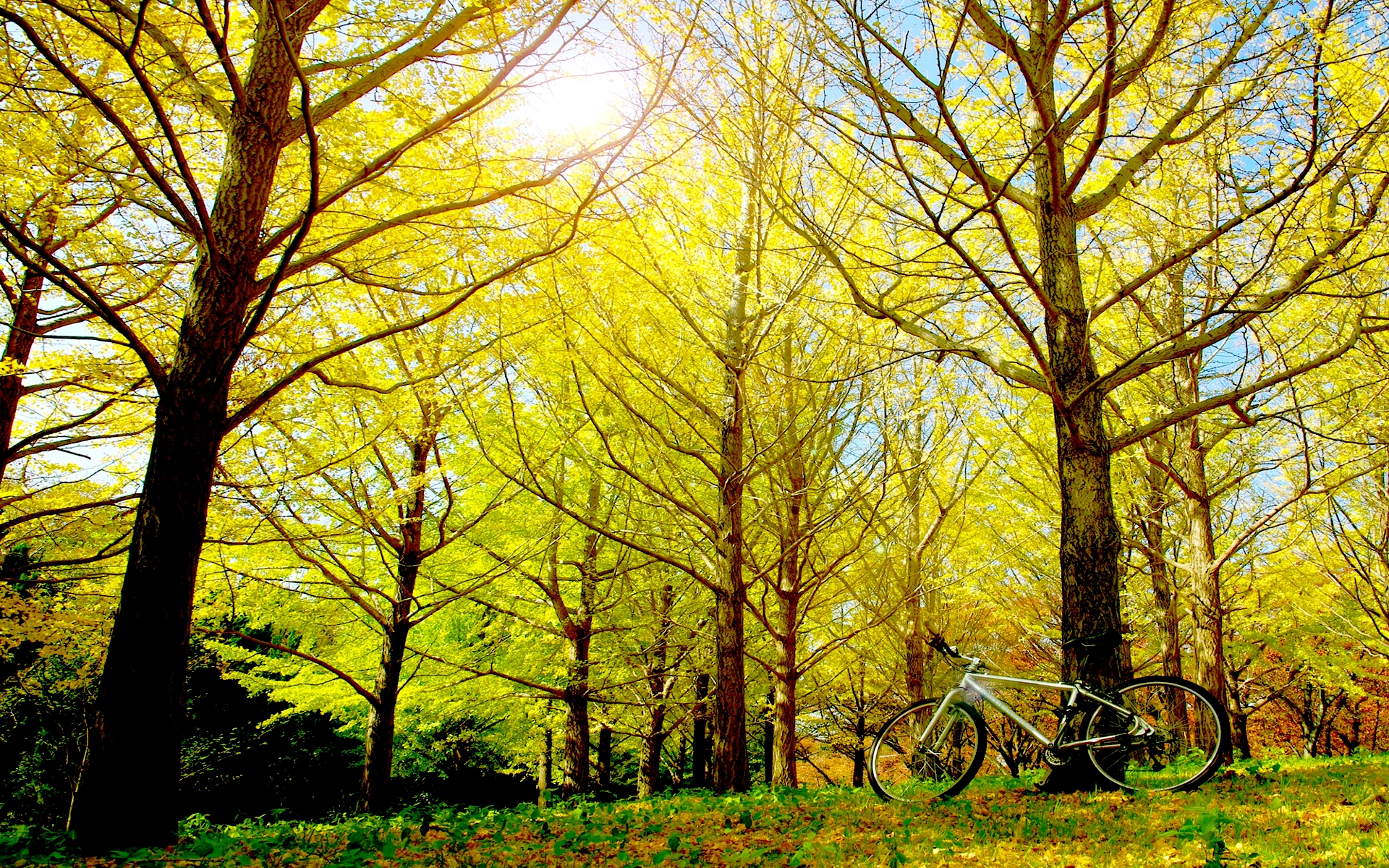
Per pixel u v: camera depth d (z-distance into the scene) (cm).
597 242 726
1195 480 992
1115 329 920
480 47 541
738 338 851
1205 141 618
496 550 1065
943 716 566
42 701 1389
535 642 1229
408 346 816
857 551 1066
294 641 1481
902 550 1082
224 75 626
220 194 522
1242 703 1744
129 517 827
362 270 614
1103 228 804
